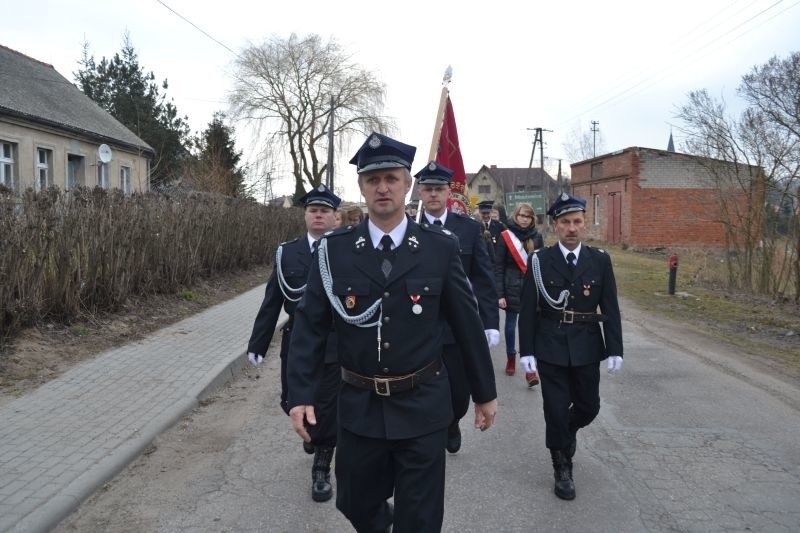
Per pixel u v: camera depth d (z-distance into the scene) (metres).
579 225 4.18
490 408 2.92
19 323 6.78
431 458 2.65
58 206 7.63
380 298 2.71
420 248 2.79
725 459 4.65
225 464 4.57
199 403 5.98
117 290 8.76
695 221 31.47
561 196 4.25
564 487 4.02
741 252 13.58
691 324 10.45
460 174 6.89
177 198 11.68
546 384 4.14
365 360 2.72
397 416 2.66
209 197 13.60
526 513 3.84
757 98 12.70
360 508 2.80
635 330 9.91
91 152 26.22
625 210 32.19
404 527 2.61
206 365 6.94
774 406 5.95
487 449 4.95
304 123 38.53
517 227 7.26
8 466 4.15
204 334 8.62
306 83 38.00
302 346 2.82
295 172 39.41
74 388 5.90
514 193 38.03
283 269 4.37
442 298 2.84
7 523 3.40
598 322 4.21
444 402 2.75
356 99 37.62
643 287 15.41
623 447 4.92
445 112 6.82
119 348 7.48
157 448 4.82
